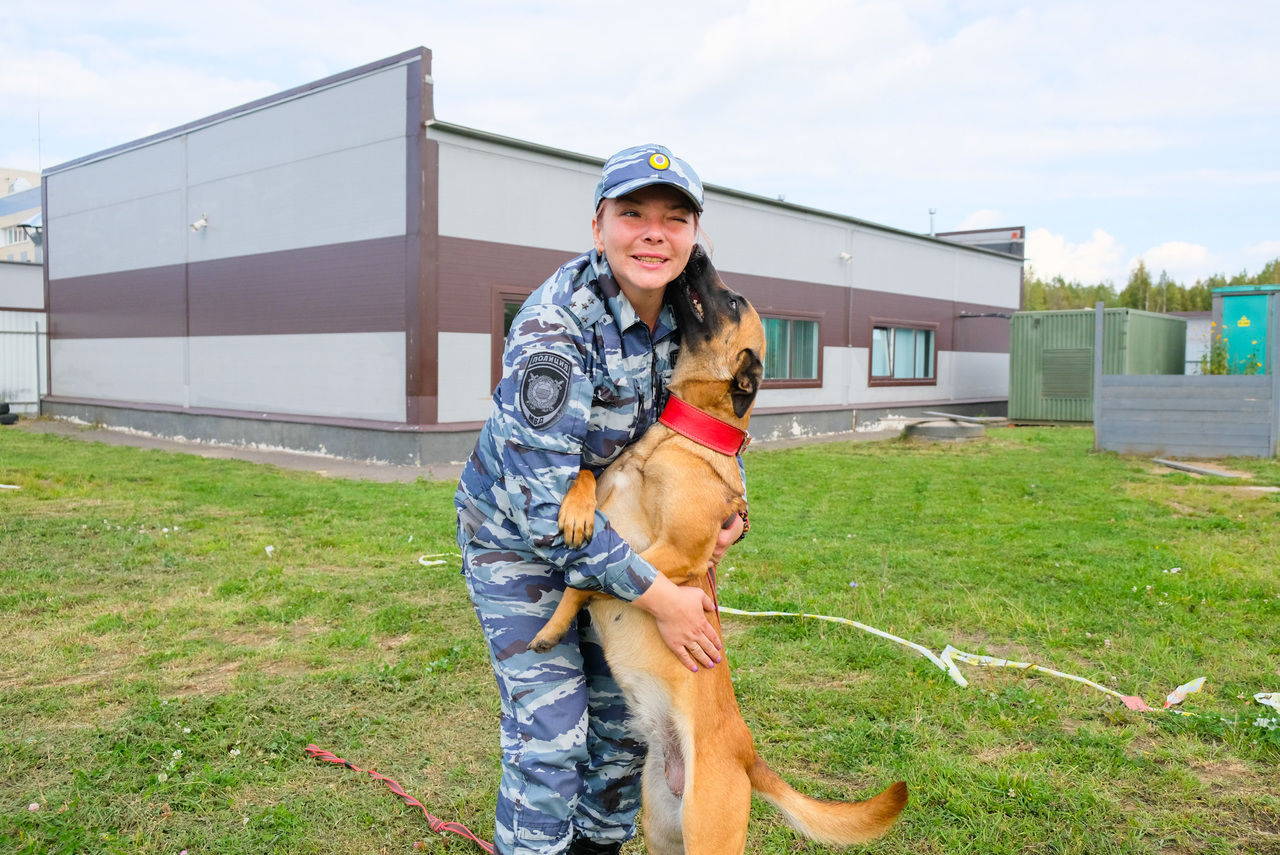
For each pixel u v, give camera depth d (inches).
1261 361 773.9
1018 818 120.7
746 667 177.5
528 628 89.9
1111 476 467.2
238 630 196.5
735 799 91.4
